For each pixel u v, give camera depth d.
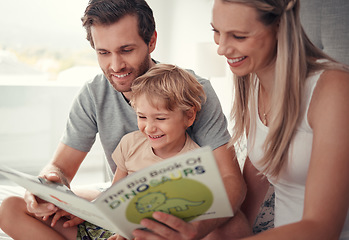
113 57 1.27
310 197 0.82
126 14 1.24
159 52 4.35
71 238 1.19
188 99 1.29
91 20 1.25
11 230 1.17
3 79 3.99
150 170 0.72
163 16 4.29
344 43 1.33
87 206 0.84
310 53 0.99
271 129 0.98
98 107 1.42
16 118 3.80
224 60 3.16
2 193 1.79
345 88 0.86
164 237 0.84
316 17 1.42
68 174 1.43
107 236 1.19
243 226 1.09
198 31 3.98
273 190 1.34
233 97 1.26
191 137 1.40
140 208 0.80
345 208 0.81
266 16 0.87
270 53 0.95
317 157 0.85
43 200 1.17
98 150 3.85
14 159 3.80
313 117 0.90
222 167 1.24
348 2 1.32
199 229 0.89
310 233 0.77
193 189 0.77
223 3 0.88
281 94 0.93
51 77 4.25
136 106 1.30
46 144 3.89
